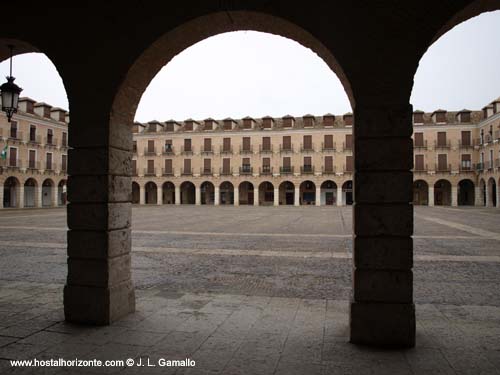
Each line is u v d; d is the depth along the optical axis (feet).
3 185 125.39
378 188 12.74
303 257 30.99
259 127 167.32
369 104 12.80
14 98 19.99
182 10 13.93
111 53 14.64
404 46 12.69
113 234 14.89
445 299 18.60
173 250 34.81
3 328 14.05
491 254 32.14
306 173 160.86
